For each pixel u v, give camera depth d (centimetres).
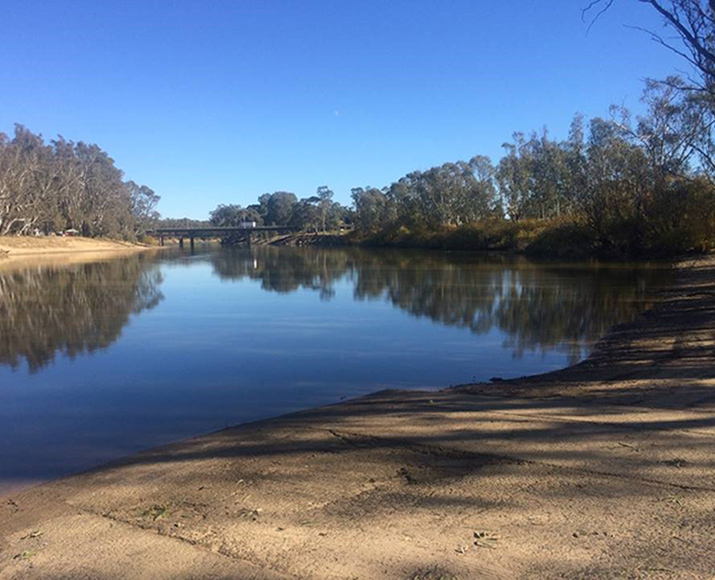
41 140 9594
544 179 7025
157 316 2020
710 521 351
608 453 483
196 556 354
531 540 342
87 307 2298
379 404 779
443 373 1102
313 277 3794
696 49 1111
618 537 338
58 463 637
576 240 5272
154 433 751
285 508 423
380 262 5394
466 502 407
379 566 323
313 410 774
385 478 472
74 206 10044
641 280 2859
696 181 3697
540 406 683
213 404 905
